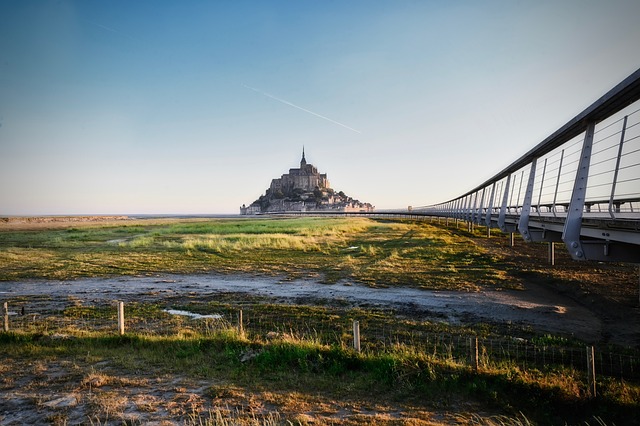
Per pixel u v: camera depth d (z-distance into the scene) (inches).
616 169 432.1
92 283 923.4
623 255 473.1
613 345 464.1
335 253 1380.4
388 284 858.1
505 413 306.2
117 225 3673.7
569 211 494.6
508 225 1234.6
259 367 390.3
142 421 286.4
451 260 1151.6
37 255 1386.6
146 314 632.4
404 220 3772.1
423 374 360.8
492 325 554.9
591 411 306.2
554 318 585.9
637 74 358.6
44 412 300.8
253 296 770.8
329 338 494.0
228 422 279.7
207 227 2807.6
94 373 375.9
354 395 332.2
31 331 517.7
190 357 422.3
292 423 278.4
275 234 2053.4
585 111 470.6
